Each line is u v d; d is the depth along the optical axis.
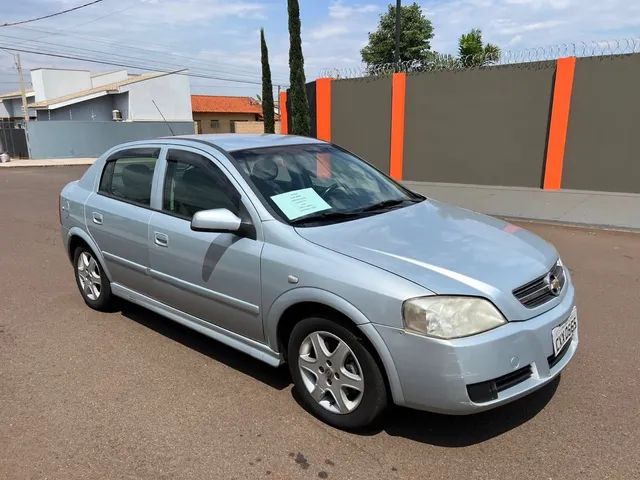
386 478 2.67
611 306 4.89
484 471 2.70
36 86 45.16
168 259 3.89
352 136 15.00
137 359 4.01
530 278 2.87
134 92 39.00
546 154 11.97
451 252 3.00
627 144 11.05
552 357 2.89
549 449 2.86
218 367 3.87
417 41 32.50
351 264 2.87
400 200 4.00
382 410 2.88
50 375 3.78
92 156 32.53
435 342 2.59
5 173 21.52
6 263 6.77
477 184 13.14
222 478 2.70
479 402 2.63
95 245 4.71
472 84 12.73
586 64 11.11
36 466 2.82
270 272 3.17
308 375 3.21
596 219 8.66
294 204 3.46
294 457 2.85
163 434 3.07
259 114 57.31
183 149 4.01
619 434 2.97
